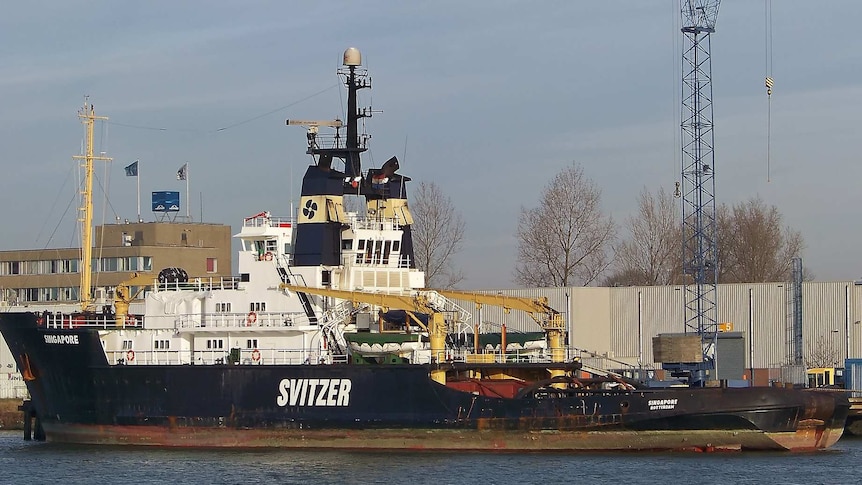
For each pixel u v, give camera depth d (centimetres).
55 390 9512
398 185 9875
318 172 9538
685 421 8506
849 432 11000
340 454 8700
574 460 8369
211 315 9375
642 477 7781
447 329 9181
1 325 9712
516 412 8606
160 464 8506
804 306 12250
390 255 9662
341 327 9162
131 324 9725
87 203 10806
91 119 10838
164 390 9112
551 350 9112
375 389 8744
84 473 8306
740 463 8269
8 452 9206
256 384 8944
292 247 9638
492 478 7756
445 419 8656
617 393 8544
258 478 7906
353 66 9850
